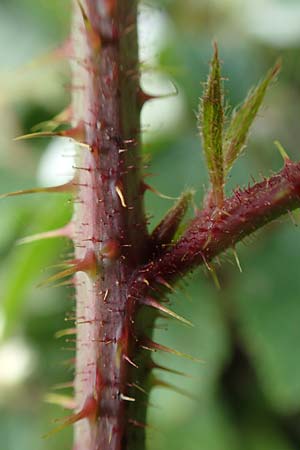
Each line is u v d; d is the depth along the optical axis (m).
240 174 0.25
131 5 0.14
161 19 0.26
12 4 0.35
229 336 0.27
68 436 0.28
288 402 0.24
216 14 0.28
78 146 0.15
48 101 0.32
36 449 0.28
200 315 0.25
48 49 0.32
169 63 0.26
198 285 0.26
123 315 0.14
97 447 0.14
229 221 0.14
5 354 0.29
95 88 0.14
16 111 0.32
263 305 0.25
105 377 0.14
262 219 0.14
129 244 0.14
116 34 0.14
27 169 0.29
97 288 0.14
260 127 0.27
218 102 0.14
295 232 0.26
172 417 0.25
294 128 0.27
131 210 0.14
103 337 0.14
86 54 0.14
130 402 0.14
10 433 0.28
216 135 0.14
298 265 0.25
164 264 0.14
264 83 0.14
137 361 0.14
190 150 0.26
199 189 0.25
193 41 0.27
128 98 0.14
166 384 0.15
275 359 0.24
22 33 0.33
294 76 0.28
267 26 0.28
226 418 0.27
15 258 0.25
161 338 0.25
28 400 0.29
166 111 0.26
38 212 0.25
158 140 0.26
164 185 0.25
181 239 0.14
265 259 0.26
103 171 0.14
